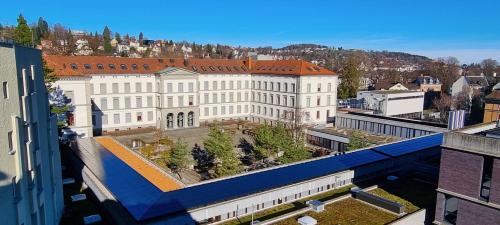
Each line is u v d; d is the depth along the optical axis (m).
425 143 46.22
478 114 82.38
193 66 76.25
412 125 58.19
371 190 31.08
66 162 42.84
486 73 163.25
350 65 100.81
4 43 17.05
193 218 25.28
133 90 68.38
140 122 70.25
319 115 75.00
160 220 24.12
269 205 29.34
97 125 65.56
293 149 44.75
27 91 20.53
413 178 34.59
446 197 24.30
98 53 153.12
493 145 21.16
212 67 78.44
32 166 20.61
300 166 35.66
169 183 30.55
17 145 18.09
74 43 160.00
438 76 133.50
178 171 45.84
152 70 70.38
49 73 44.56
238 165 43.78
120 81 66.75
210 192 28.42
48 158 25.30
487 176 21.98
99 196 30.78
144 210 24.83
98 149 42.12
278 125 51.88
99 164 35.72
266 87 78.69
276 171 34.00
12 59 17.91
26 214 19.55
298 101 71.25
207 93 76.56
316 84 73.25
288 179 31.80
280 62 79.69
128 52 180.50
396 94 85.31
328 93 75.56
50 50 129.12
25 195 19.44
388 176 35.41
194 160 50.25
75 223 27.89
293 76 71.50
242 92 82.00
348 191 32.91
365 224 24.58
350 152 41.16
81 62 64.69
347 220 25.16
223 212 26.69
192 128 73.06
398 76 151.25
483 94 89.12
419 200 28.92
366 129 66.06
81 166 36.69
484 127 28.78
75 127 55.34
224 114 80.12
